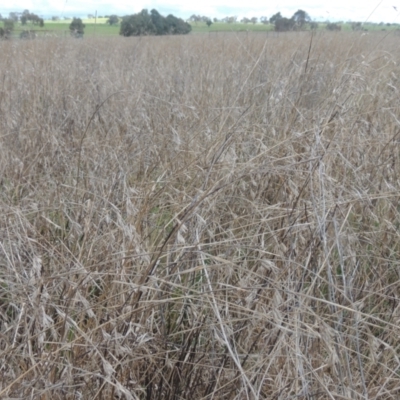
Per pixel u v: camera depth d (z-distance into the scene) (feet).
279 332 5.96
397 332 6.50
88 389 5.53
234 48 23.06
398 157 9.60
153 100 14.94
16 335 5.86
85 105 14.83
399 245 8.03
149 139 10.87
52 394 5.40
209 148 8.58
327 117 8.97
